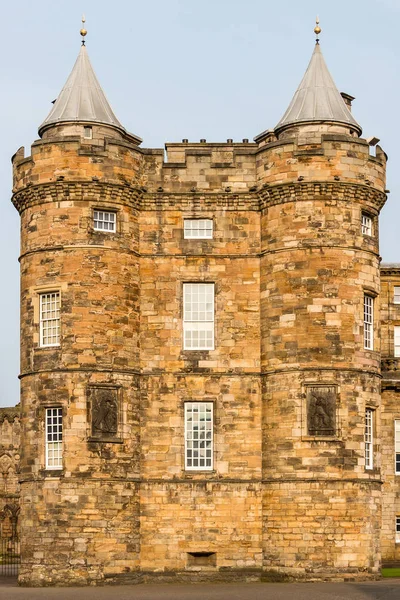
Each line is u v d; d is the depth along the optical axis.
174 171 64.00
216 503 61.59
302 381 60.50
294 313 61.12
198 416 62.69
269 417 61.53
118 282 61.94
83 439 59.81
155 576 60.94
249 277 63.44
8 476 94.81
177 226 63.84
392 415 77.06
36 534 59.72
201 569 60.97
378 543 60.81
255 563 61.06
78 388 60.25
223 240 63.69
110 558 59.44
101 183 61.69
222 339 63.00
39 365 61.22
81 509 59.25
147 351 62.91
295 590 53.16
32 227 62.56
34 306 61.97
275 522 60.34
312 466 59.75
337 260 61.22
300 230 61.47
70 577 58.75
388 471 76.56
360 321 61.53
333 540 59.19
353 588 53.53
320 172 61.47
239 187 63.84
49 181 61.75
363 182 62.12
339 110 65.62
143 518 61.50
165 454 62.06
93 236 61.56
